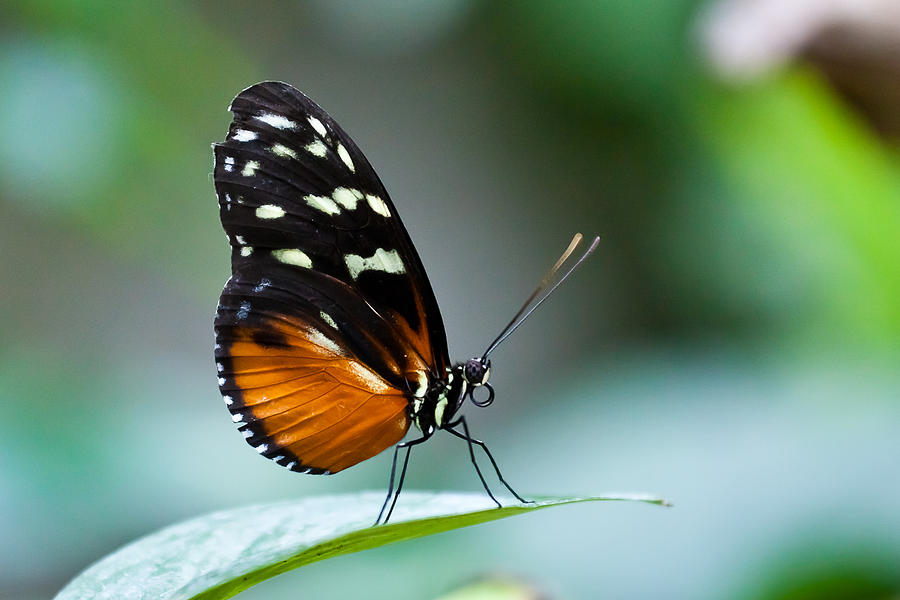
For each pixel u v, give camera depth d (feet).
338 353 2.38
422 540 2.70
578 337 4.83
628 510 2.72
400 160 4.74
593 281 4.82
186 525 2.27
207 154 2.72
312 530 2.27
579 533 2.70
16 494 2.69
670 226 4.31
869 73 2.61
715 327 4.10
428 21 3.99
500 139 4.76
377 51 4.34
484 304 4.81
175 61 2.69
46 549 2.68
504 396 4.71
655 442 2.78
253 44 4.30
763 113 2.73
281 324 2.37
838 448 2.71
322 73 4.52
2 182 2.66
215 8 4.20
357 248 2.38
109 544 2.71
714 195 4.07
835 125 2.69
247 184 2.36
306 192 2.37
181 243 2.72
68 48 2.65
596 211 4.75
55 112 2.65
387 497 2.29
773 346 3.02
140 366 3.24
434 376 2.40
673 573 2.68
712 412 2.79
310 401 2.38
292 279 2.37
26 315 3.86
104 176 2.66
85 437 2.74
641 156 4.48
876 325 2.79
